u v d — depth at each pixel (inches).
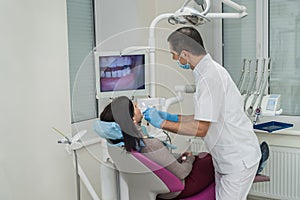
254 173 85.9
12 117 79.6
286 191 119.9
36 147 84.4
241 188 84.0
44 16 85.2
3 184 78.3
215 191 86.9
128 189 74.5
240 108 83.4
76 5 114.2
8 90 78.6
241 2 133.6
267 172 121.8
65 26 90.1
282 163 119.6
